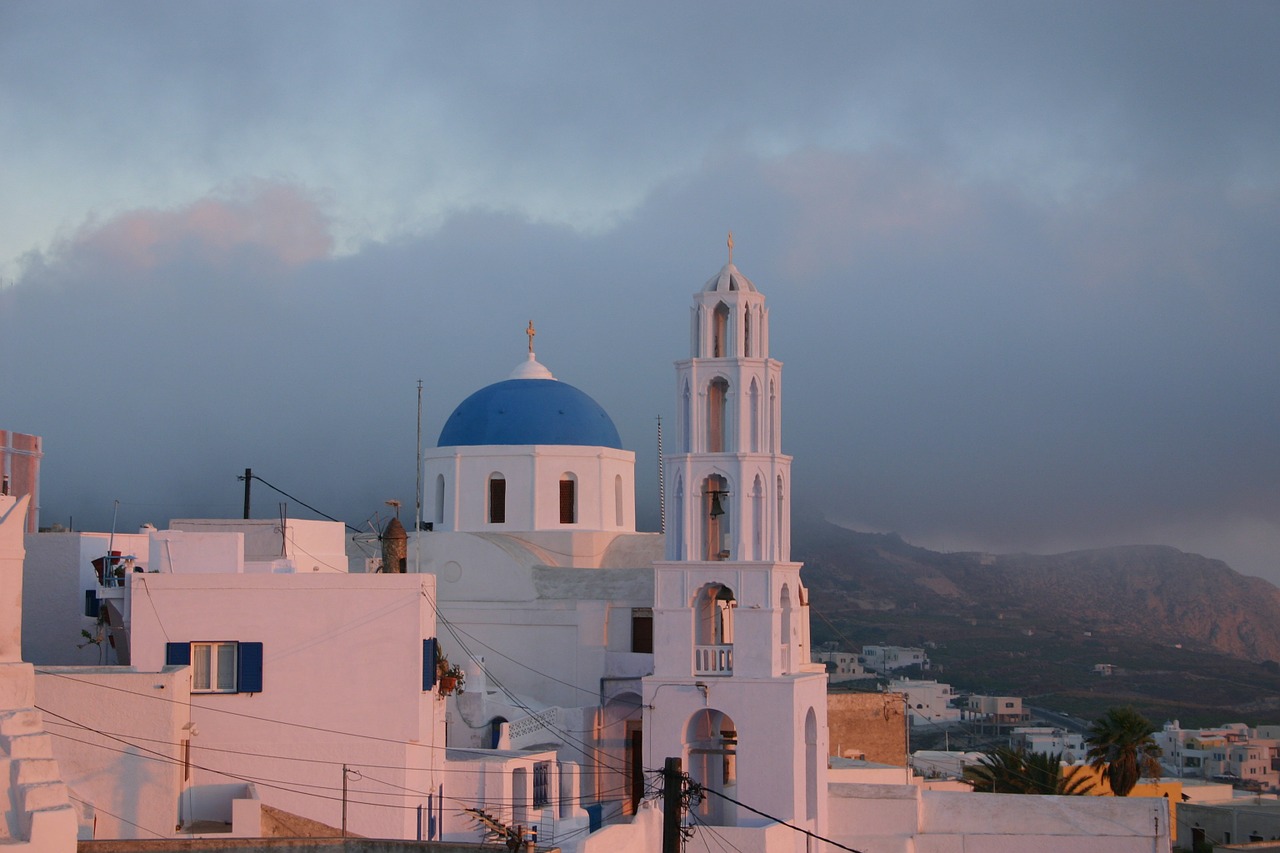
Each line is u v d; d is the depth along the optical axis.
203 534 48.69
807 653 65.12
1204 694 192.00
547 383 74.88
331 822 44.53
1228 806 82.56
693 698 57.84
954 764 91.75
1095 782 86.50
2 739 30.34
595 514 72.38
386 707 45.22
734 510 59.34
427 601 46.62
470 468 72.19
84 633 49.81
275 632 44.97
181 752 41.16
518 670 67.00
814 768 59.53
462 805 48.66
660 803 56.28
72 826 28.91
